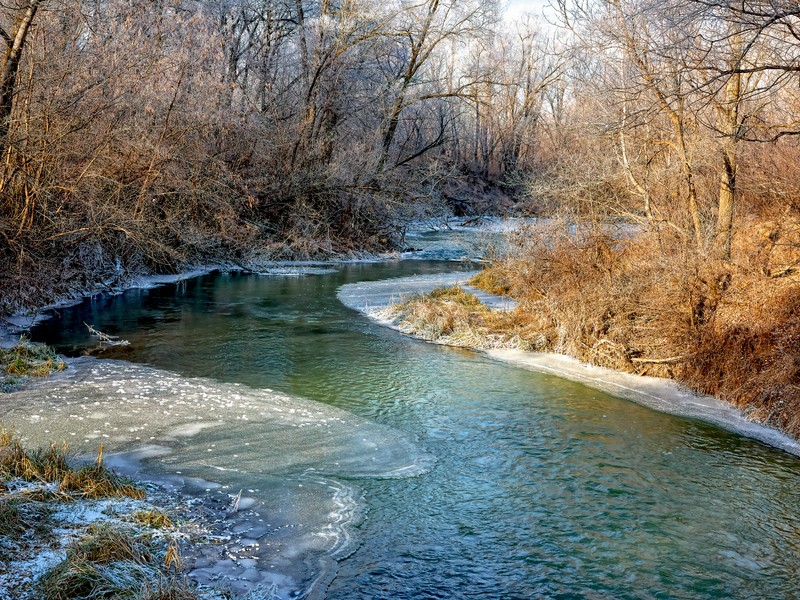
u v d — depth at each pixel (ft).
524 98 186.70
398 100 104.47
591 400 32.01
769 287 33.91
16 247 45.39
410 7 98.02
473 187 169.17
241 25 104.06
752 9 26.89
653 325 37.45
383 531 19.19
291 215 88.22
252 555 17.40
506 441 26.55
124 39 56.39
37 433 24.44
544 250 45.98
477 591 16.48
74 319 46.01
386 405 30.45
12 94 44.39
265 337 43.04
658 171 44.65
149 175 59.88
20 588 14.14
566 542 18.97
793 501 21.98
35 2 43.78
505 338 42.96
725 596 16.69
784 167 45.24
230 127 78.48
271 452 24.30
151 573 15.48
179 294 58.44
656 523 20.25
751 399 30.48
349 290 62.75
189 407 28.58
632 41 38.65
